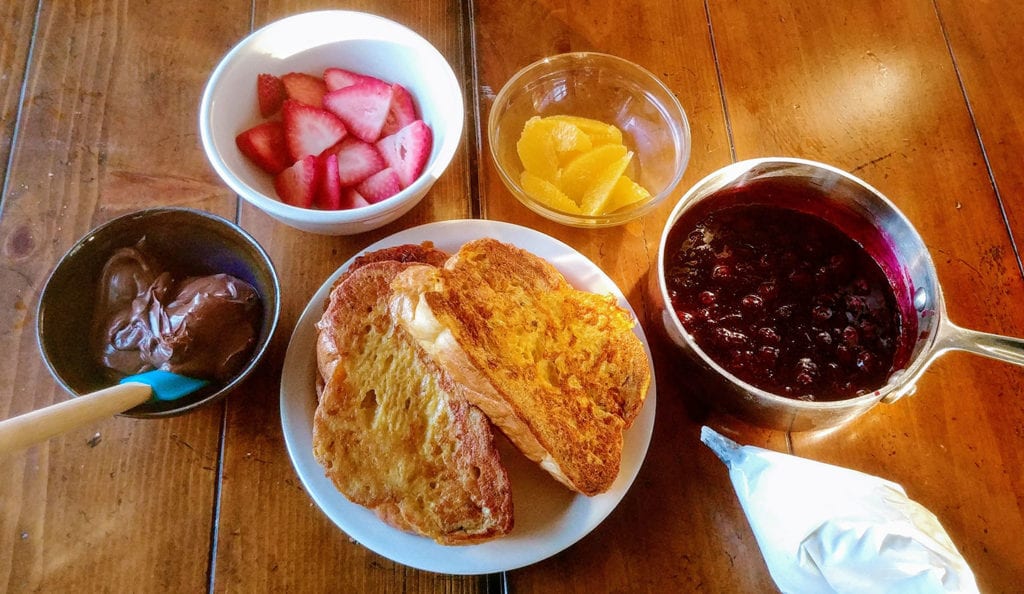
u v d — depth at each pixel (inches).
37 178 18.5
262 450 16.4
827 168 16.4
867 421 17.5
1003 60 22.1
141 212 15.8
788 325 16.9
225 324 15.6
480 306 15.8
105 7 20.4
